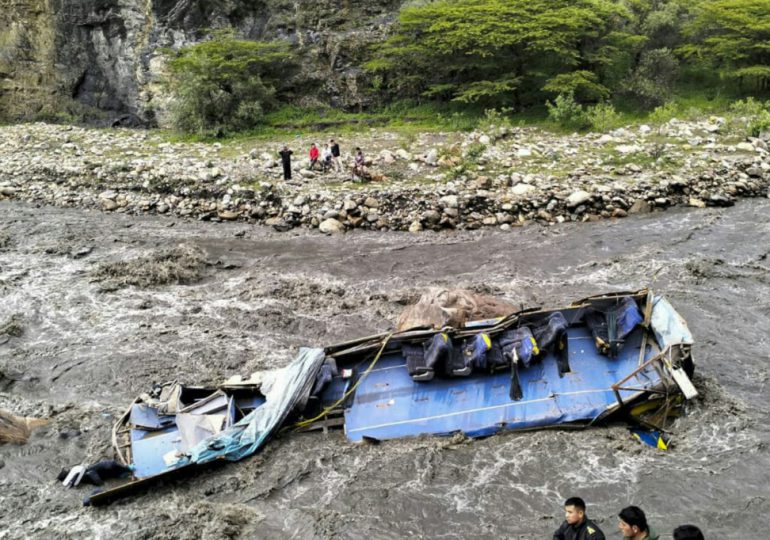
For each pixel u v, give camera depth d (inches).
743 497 397.7
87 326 633.0
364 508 399.5
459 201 909.2
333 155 1032.2
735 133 1149.1
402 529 382.9
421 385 481.4
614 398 470.3
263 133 1273.4
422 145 1157.1
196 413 458.0
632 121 1243.2
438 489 412.2
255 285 721.6
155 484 418.9
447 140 1176.2
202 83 1262.3
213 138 1250.0
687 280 700.0
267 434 446.9
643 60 1343.5
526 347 476.7
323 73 1389.0
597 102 1307.8
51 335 617.6
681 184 944.3
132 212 951.0
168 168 1035.3
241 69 1291.8
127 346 596.4
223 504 404.5
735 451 437.7
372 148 1146.7
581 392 473.7
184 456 425.4
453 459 435.8
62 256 789.2
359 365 498.0
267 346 600.7
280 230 895.1
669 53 1347.2
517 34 1227.9
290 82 1382.9
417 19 1278.3
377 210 911.0
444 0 1333.7
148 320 644.1
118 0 1405.0
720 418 468.4
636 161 1024.9
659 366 462.3
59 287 706.8
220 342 606.2
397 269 768.9
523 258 786.2
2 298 677.9
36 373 559.8
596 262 763.4
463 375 481.4
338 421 465.4
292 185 973.8
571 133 1184.8
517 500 400.5
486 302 568.7
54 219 908.6
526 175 971.3
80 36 1448.1
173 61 1296.8
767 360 548.7
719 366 538.9
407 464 432.1
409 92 1387.8
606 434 454.3
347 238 868.6
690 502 394.9
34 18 1440.7
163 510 400.8
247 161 1075.3
